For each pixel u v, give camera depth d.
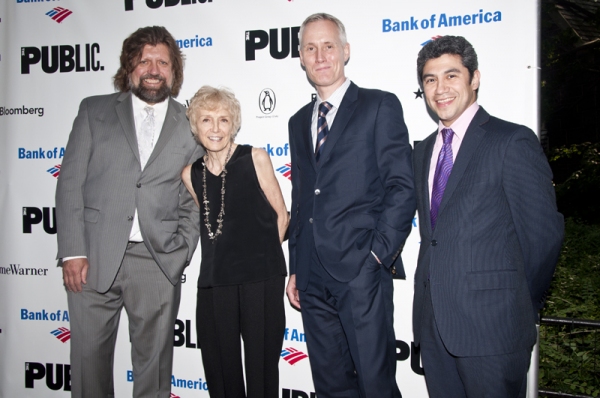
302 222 2.13
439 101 1.74
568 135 6.64
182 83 2.68
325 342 2.15
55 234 2.89
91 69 2.80
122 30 2.76
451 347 1.68
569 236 5.68
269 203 2.20
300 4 2.53
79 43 2.81
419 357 2.45
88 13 2.79
